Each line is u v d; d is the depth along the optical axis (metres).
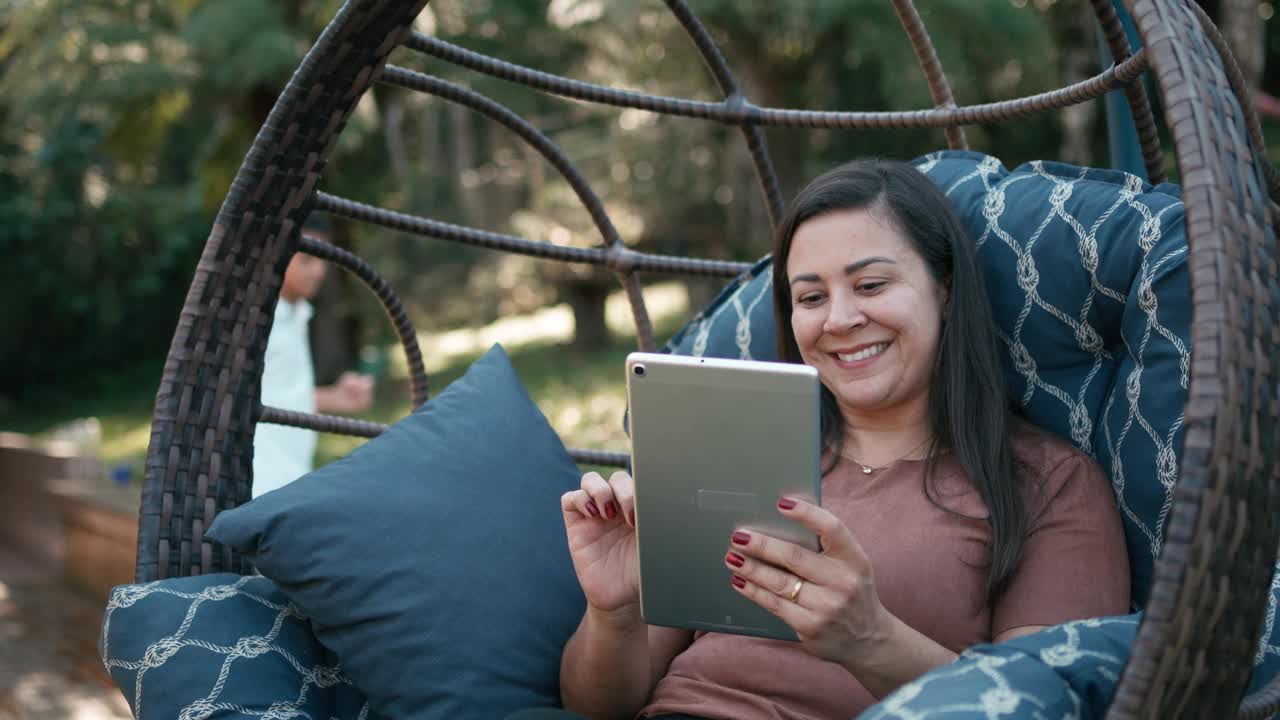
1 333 13.88
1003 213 1.62
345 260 2.02
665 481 1.29
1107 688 1.09
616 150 10.88
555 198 11.50
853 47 9.16
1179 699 0.99
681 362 1.26
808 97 10.23
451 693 1.54
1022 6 9.81
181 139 13.35
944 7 8.82
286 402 3.17
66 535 5.55
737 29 9.52
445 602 1.58
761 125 2.18
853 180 1.51
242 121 10.75
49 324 14.16
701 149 10.70
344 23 1.72
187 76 10.37
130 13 10.73
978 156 1.75
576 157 11.16
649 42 10.17
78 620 4.86
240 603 1.63
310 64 1.73
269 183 1.80
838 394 1.52
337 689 1.62
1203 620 0.98
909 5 1.92
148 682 1.53
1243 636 1.04
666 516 1.30
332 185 11.41
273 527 1.57
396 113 11.97
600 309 11.68
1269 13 10.09
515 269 12.73
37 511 5.96
